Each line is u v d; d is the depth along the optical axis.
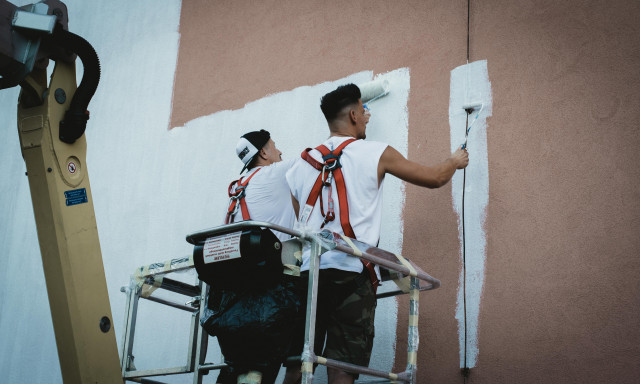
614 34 3.30
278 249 2.49
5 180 6.18
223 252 2.51
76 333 2.62
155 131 5.21
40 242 2.71
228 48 5.00
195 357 3.41
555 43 3.46
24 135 2.77
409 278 2.89
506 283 3.24
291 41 4.62
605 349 2.90
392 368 3.43
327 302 2.67
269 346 2.47
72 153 2.82
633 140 3.10
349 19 4.34
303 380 2.32
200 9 5.33
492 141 3.50
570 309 3.03
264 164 3.53
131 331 3.41
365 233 2.70
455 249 3.44
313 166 2.86
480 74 3.64
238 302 2.53
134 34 5.73
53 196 2.71
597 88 3.27
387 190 3.80
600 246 3.04
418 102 3.82
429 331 3.38
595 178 3.15
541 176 3.30
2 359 5.44
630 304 2.90
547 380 2.99
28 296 5.55
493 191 3.42
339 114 3.03
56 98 2.80
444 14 3.89
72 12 6.28
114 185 5.29
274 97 4.55
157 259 4.77
